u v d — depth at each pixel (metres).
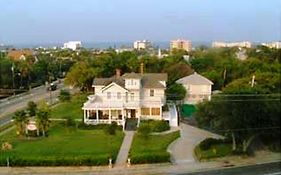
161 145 45.34
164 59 94.06
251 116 41.56
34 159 37.94
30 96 87.75
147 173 37.12
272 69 73.94
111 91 58.72
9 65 95.94
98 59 89.94
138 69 85.56
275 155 43.66
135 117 57.78
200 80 71.81
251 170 38.22
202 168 38.66
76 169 37.75
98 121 55.75
